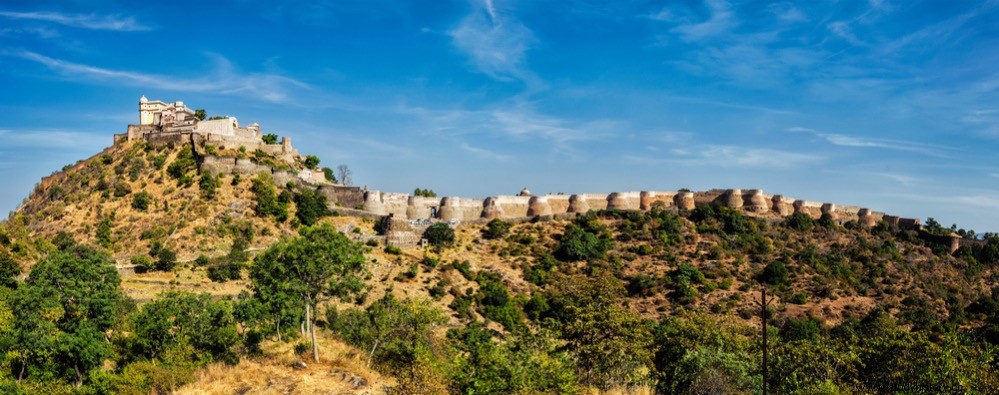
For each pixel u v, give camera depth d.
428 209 127.25
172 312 49.84
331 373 39.28
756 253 115.38
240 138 127.25
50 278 49.16
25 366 44.41
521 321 82.75
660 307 93.69
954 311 98.44
